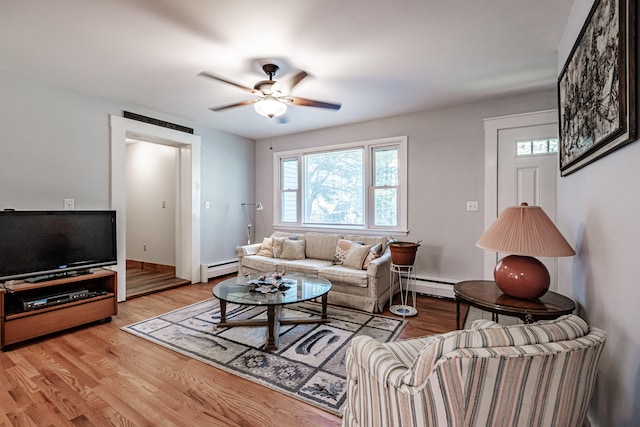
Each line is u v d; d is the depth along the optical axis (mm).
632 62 1041
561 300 1716
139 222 5422
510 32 2104
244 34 2115
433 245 3789
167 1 1762
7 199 2734
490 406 858
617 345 1228
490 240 1762
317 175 4812
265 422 1582
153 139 3998
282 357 2240
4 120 2703
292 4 1796
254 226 5445
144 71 2699
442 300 3645
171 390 1842
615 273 1244
